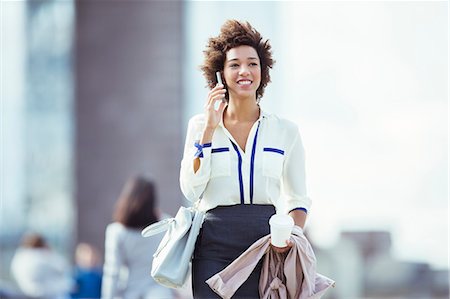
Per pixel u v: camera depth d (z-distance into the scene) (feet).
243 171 31.09
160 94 104.99
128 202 47.50
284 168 32.04
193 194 31.19
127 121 105.60
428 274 118.52
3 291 70.90
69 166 119.85
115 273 47.24
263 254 30.68
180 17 104.94
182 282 31.22
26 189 121.90
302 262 30.53
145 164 105.09
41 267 70.08
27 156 121.70
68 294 70.38
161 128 104.99
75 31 107.04
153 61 105.29
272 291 30.81
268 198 31.22
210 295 30.89
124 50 106.01
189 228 31.40
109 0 105.91
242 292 30.89
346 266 100.01
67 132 120.78
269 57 32.14
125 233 47.34
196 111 105.50
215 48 31.99
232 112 31.65
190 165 30.89
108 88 106.32
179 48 104.78
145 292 47.21
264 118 31.81
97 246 106.42
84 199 106.63
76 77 107.04
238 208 31.09
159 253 31.60
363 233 117.39
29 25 119.24
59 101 120.67
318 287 31.07
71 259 107.14
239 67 31.50
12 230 121.80
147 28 105.40
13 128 121.90
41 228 121.49
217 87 30.91
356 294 100.42
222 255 30.94
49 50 119.65
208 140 30.83
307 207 32.09
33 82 120.37
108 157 106.22
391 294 115.55
